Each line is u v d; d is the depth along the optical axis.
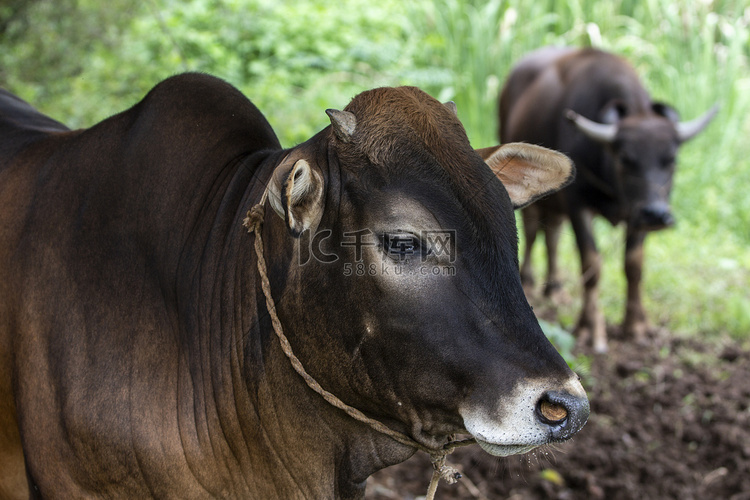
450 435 2.06
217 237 2.15
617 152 5.58
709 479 3.97
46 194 2.25
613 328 5.75
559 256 7.25
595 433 4.29
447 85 8.94
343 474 2.09
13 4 6.00
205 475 2.10
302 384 2.01
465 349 1.75
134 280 2.10
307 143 1.99
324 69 8.53
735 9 9.20
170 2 8.16
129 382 2.03
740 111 8.64
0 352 2.22
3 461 2.40
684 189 7.84
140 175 2.17
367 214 1.79
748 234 7.34
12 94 3.01
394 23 9.30
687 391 4.73
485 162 1.97
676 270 6.60
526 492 3.81
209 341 2.11
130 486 2.05
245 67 8.30
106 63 6.72
